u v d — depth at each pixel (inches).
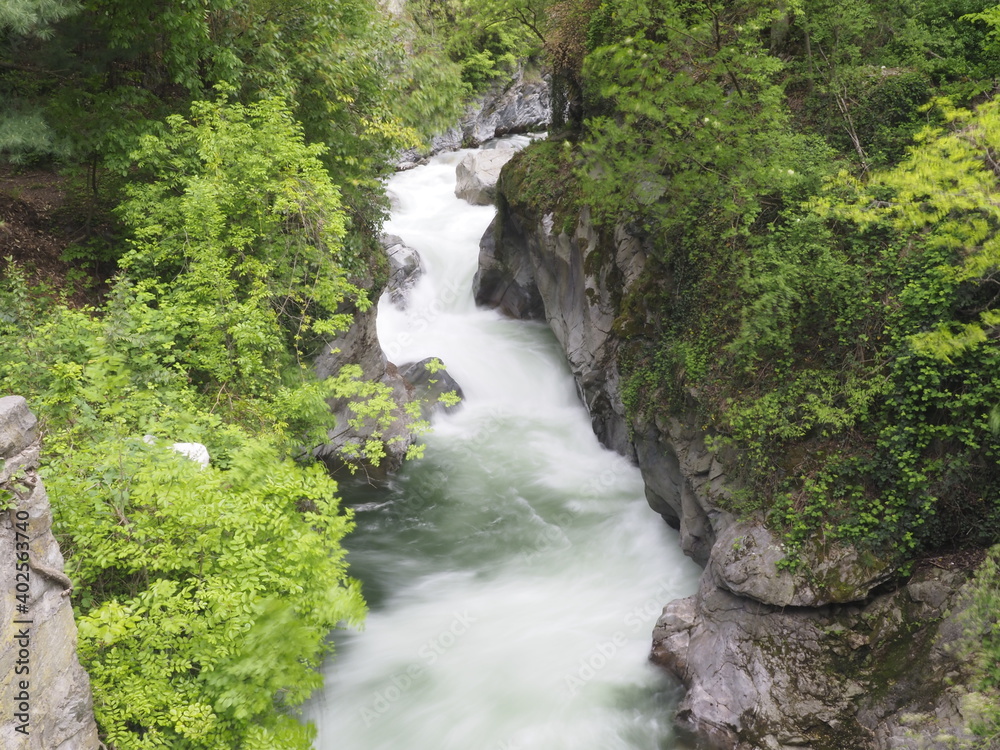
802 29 466.3
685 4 442.3
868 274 349.4
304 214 394.9
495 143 1193.4
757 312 359.3
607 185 439.5
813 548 320.5
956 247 291.9
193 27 386.3
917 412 314.8
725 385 380.8
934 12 451.8
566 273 595.8
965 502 306.7
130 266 413.7
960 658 264.1
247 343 362.9
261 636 213.8
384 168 544.7
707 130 395.2
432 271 789.2
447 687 349.4
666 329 446.9
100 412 279.3
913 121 407.2
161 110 433.7
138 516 227.1
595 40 559.2
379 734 323.9
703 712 305.6
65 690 180.2
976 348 291.1
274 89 437.7
